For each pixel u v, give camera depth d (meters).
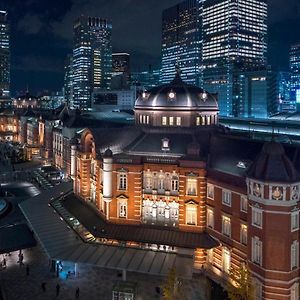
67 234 83.19
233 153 75.94
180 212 77.38
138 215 80.06
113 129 92.94
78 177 99.00
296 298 61.66
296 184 59.44
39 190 143.25
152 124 89.69
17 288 71.88
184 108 87.94
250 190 62.56
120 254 73.31
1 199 125.44
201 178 75.69
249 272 60.75
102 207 85.00
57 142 171.62
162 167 78.81
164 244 73.94
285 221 59.41
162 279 73.31
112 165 80.31
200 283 71.50
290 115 174.88
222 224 72.50
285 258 59.69
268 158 61.22
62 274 77.06
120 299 64.75
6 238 85.50
